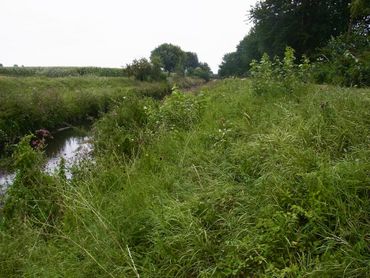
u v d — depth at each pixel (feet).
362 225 9.78
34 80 80.33
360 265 8.67
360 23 46.85
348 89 20.72
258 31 79.61
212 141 20.29
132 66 116.47
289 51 29.86
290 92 26.40
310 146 14.78
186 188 15.10
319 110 17.44
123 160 20.62
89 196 15.24
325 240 9.91
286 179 12.35
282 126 17.76
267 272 9.42
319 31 69.72
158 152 20.38
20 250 13.03
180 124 25.76
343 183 10.87
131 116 27.73
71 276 10.98
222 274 9.95
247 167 15.14
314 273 8.63
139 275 10.64
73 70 128.67
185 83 140.77
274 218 10.87
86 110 56.65
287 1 72.64
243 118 22.30
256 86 29.04
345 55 35.19
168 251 11.23
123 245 12.17
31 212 15.84
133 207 14.07
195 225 11.86
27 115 41.39
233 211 12.44
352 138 14.30
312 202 10.64
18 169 18.12
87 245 12.35
